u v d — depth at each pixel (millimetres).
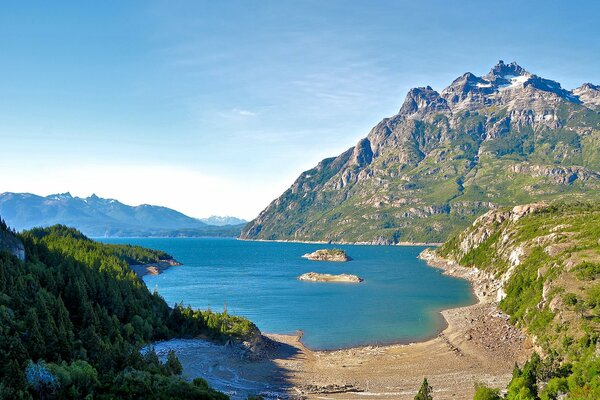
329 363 122500
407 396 94688
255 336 136500
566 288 128875
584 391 77812
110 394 76938
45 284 123625
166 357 113750
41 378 74688
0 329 81188
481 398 82125
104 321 112375
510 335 135250
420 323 167500
